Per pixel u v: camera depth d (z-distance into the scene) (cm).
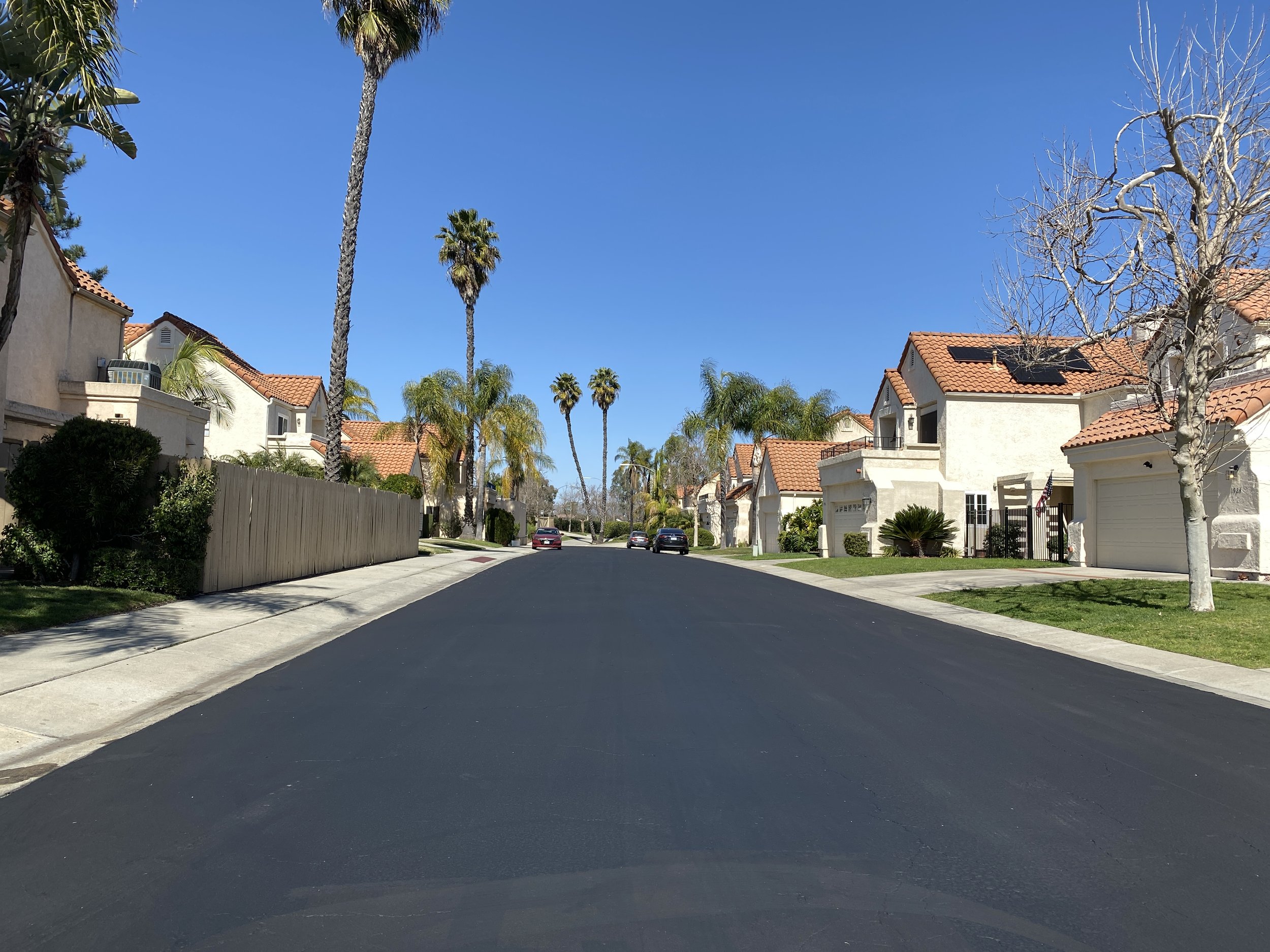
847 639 1306
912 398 3550
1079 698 915
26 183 1227
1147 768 667
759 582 2491
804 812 563
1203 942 401
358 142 2547
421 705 839
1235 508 1931
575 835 520
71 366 2247
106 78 1172
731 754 687
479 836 515
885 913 426
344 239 2541
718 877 464
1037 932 409
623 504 12700
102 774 620
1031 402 3244
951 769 659
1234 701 911
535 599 1847
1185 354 1440
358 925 407
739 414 5959
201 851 487
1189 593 1628
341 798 575
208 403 2750
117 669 934
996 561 2803
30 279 2020
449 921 412
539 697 878
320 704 841
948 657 1162
